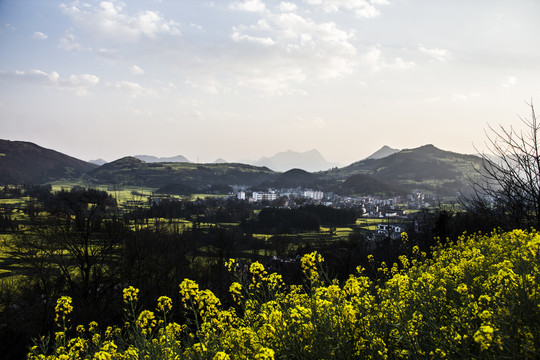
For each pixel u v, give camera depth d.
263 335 4.96
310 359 4.61
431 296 5.46
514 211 11.45
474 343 4.22
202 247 55.62
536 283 4.27
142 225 45.00
